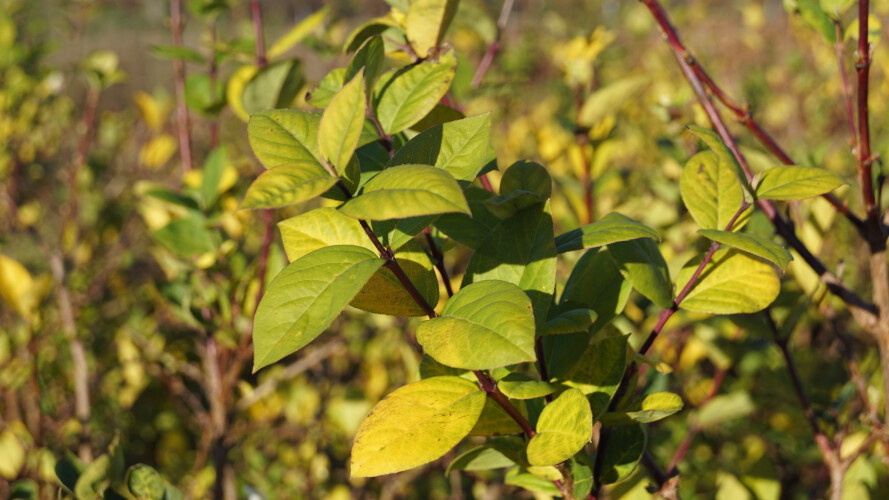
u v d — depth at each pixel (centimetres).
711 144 70
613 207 156
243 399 150
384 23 83
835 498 96
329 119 61
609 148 144
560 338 72
